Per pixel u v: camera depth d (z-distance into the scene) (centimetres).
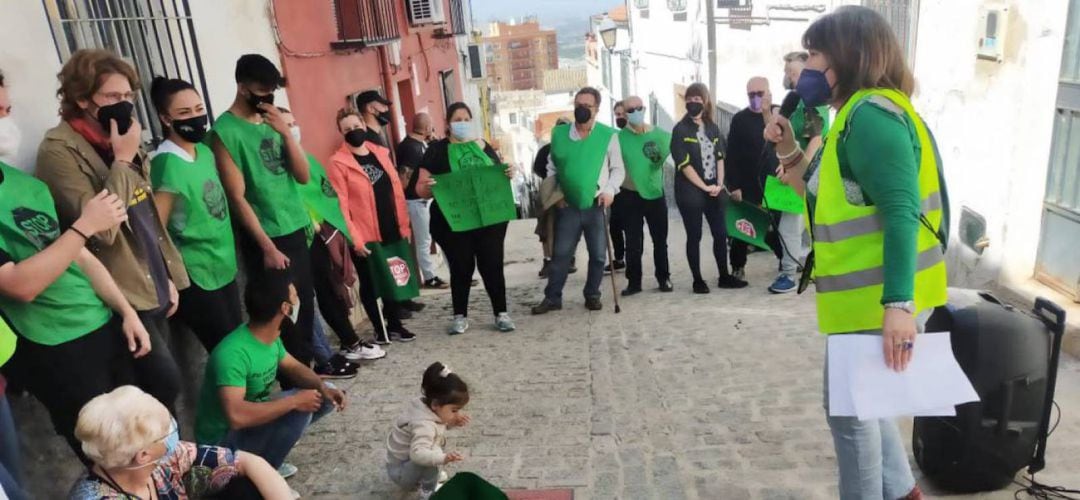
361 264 560
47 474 305
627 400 436
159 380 319
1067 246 459
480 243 582
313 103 709
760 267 780
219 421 323
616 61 2391
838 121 217
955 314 284
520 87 10100
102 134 293
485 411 436
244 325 331
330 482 355
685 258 931
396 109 1005
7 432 254
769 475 329
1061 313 279
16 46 316
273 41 619
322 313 523
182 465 242
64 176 280
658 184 662
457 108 561
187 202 342
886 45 211
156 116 436
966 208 561
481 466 363
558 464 358
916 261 206
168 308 318
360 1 812
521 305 716
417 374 509
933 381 209
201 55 489
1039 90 471
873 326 219
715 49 1238
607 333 581
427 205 818
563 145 598
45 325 261
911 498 255
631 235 686
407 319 677
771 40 971
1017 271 503
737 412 402
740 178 632
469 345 575
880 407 209
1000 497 294
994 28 508
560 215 632
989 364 275
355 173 535
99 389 277
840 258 220
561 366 509
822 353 478
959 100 565
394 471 332
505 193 564
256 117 407
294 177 429
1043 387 281
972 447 285
